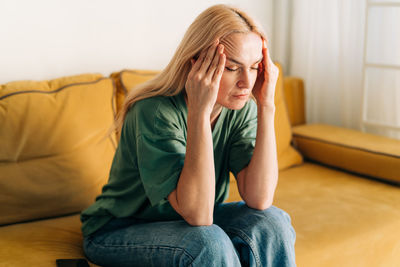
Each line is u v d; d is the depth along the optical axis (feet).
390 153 6.25
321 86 8.56
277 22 8.73
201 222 3.59
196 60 3.77
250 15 3.77
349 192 6.05
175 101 3.96
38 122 5.24
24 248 4.34
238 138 4.29
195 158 3.58
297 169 7.09
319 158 7.22
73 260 4.07
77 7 6.49
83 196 5.38
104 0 6.70
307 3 8.40
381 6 7.48
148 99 3.95
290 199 5.81
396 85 7.52
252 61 3.67
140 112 3.89
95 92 5.72
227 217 4.06
